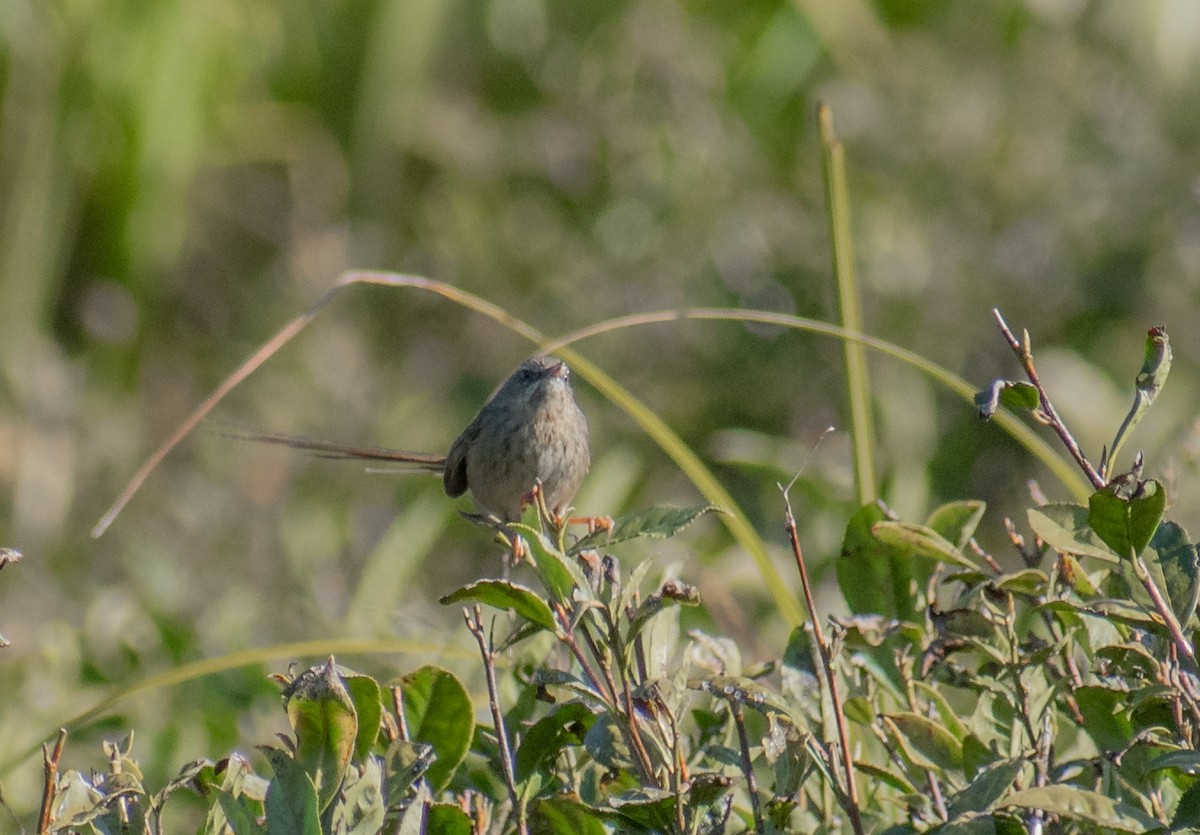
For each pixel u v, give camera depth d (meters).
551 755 4.04
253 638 8.70
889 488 10.81
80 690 7.30
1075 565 3.96
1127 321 12.81
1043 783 3.72
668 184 13.84
